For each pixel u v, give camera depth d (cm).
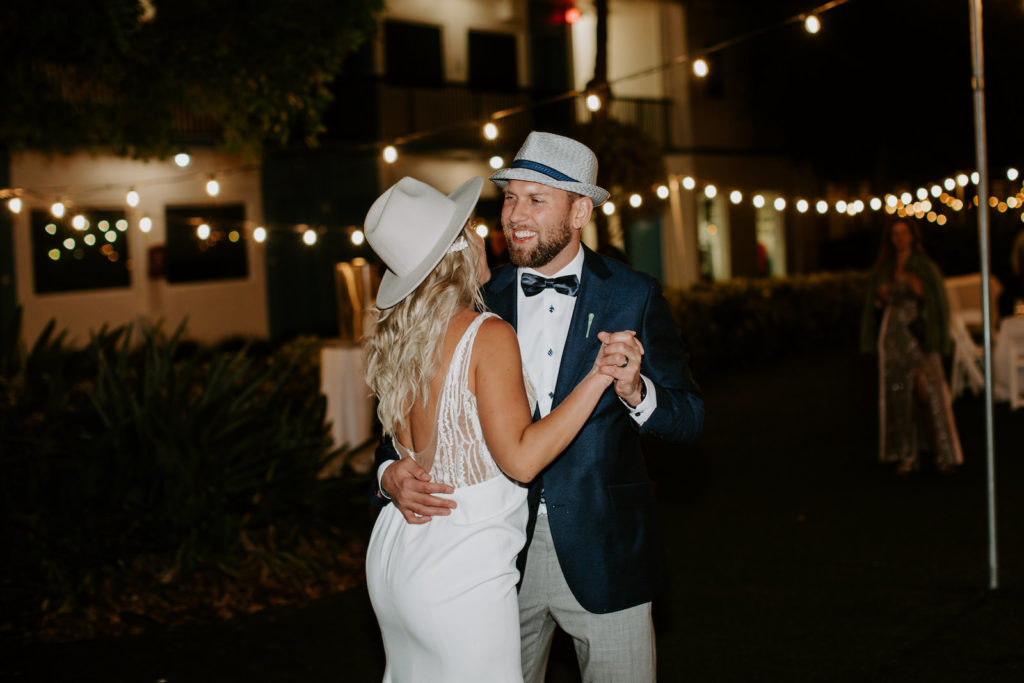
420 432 274
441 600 264
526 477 261
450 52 1995
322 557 645
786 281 1731
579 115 2164
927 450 891
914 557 607
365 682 466
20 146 939
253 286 1856
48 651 510
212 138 1733
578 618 310
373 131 1823
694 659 476
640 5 2205
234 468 636
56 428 633
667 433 297
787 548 643
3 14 772
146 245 1689
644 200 1576
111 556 590
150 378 656
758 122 2422
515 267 329
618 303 315
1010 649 463
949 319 810
